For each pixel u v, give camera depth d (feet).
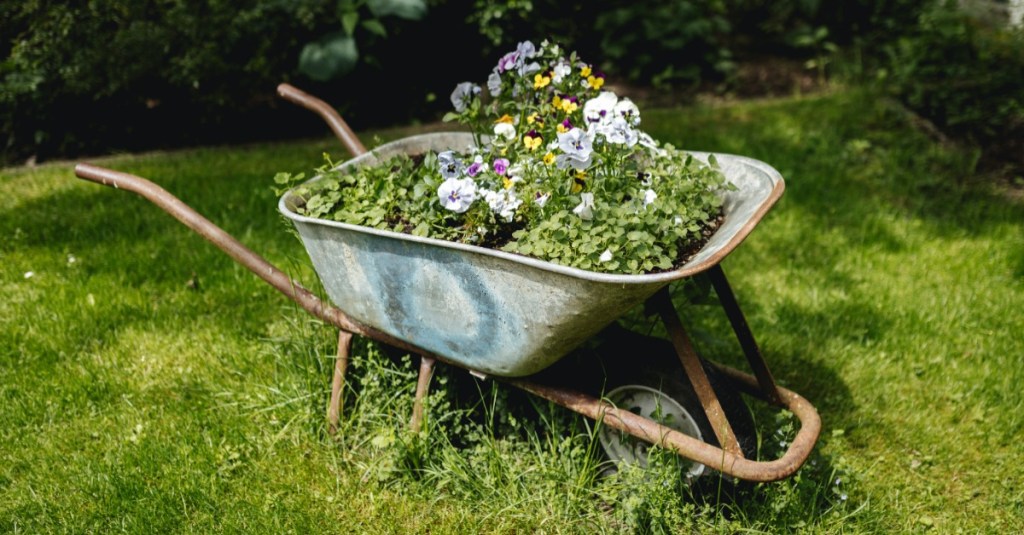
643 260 7.63
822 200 15.42
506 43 20.25
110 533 8.48
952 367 11.10
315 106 10.37
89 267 13.05
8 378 10.66
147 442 9.63
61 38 17.37
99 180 9.11
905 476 9.42
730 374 9.37
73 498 8.90
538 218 8.12
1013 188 15.99
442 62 20.35
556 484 8.73
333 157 17.30
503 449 9.19
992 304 12.42
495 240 8.44
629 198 8.51
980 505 9.05
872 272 13.32
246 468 9.34
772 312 12.25
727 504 8.53
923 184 15.96
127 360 11.09
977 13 21.85
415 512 8.76
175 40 17.83
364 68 19.49
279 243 13.67
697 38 21.59
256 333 11.59
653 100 20.79
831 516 8.55
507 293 7.39
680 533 8.30
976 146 17.33
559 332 7.43
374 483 9.04
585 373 8.90
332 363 10.15
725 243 7.21
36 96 17.39
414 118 19.98
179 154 18.06
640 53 21.63
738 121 18.63
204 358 11.10
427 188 8.47
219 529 8.52
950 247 13.99
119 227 14.19
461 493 8.89
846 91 19.88
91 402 10.30
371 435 9.46
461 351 8.29
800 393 10.69
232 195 15.23
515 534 8.56
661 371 8.43
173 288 12.60
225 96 18.35
